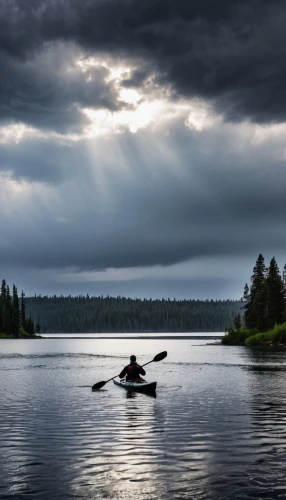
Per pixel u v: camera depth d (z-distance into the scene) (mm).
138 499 8797
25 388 27031
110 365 47125
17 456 11820
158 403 20578
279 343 81188
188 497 8891
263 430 14625
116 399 22109
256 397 22156
